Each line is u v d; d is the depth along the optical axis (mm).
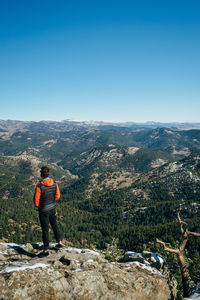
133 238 162125
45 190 7699
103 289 6699
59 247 9250
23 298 5426
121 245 161500
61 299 5969
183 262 9414
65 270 6918
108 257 17172
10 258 7699
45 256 8211
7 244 9250
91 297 6375
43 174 7926
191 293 8930
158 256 10539
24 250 8750
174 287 10180
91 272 6992
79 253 8984
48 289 5879
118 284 7000
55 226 8812
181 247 9594
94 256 8672
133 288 7148
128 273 7816
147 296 7430
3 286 5453
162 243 9516
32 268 6328
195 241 106375
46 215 7914
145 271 8469
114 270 7598
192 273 18234
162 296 7984
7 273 5891
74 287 6367
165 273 10102
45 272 6340
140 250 139875
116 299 6590
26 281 5789
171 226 157750
